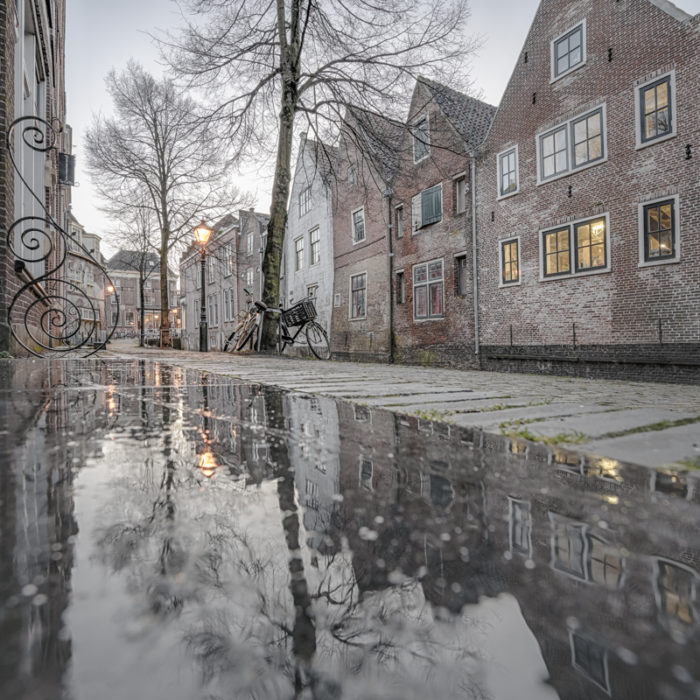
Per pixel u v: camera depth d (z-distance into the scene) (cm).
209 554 36
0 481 58
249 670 22
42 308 647
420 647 25
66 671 20
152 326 5388
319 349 1919
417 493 58
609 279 942
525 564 36
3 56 404
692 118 817
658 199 863
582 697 21
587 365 983
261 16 1020
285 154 1121
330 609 28
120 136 1692
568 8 1033
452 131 1342
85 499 51
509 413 161
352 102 1101
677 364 828
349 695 21
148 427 104
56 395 170
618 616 28
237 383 250
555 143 1064
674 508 53
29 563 33
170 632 25
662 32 862
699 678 21
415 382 314
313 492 56
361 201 1723
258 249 2600
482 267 1245
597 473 72
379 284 1628
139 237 1947
